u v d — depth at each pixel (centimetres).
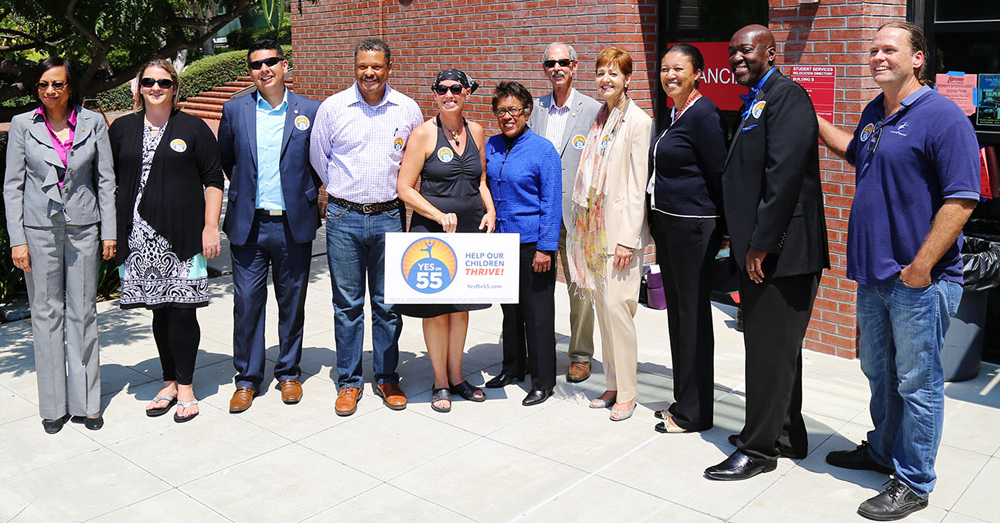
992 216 578
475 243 502
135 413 525
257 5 832
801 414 491
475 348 640
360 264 526
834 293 597
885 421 423
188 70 2286
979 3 554
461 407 528
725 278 468
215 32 833
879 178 385
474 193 510
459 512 400
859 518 388
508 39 815
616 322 492
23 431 500
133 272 501
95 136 485
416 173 504
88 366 498
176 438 488
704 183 453
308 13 1084
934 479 394
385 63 495
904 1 577
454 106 493
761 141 406
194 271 506
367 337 669
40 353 490
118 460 461
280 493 421
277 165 516
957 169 359
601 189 487
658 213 470
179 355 514
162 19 724
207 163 508
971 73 566
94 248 495
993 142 565
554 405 528
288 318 544
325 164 518
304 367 606
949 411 507
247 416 518
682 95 455
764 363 418
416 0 910
